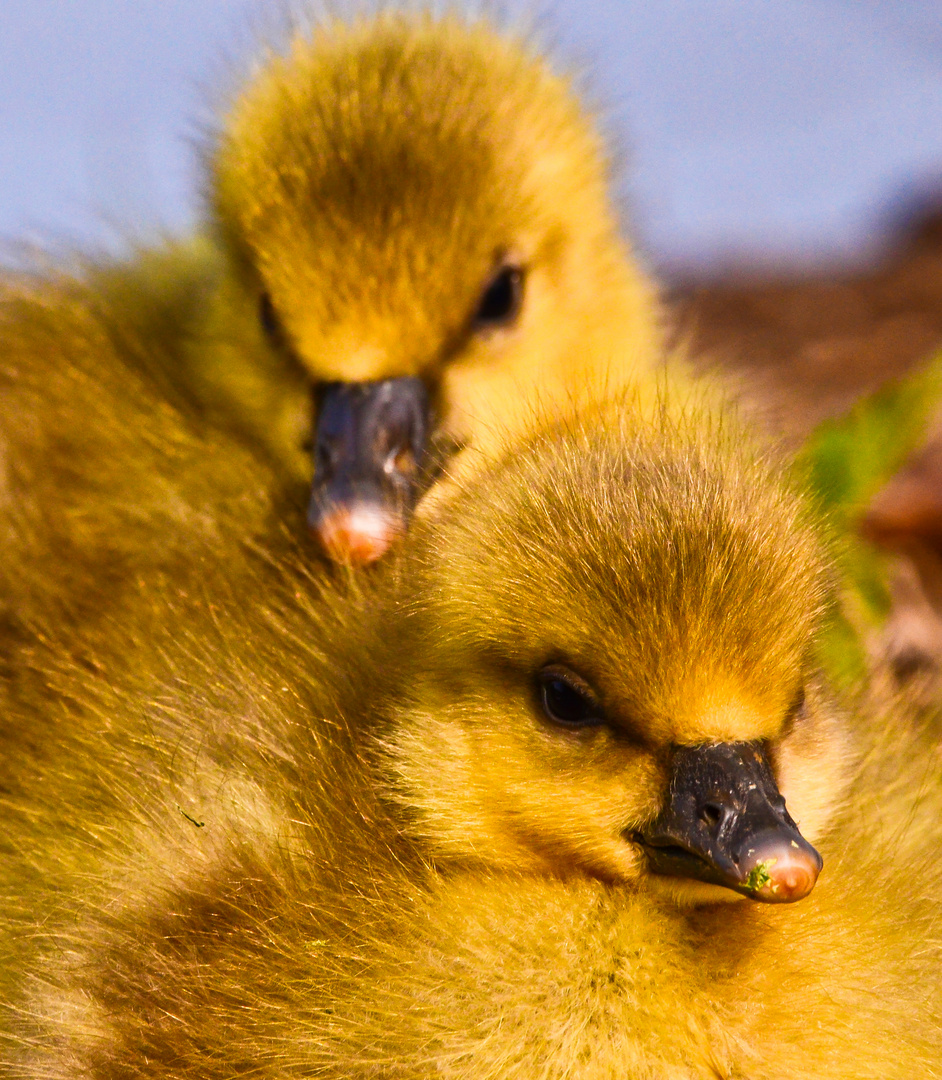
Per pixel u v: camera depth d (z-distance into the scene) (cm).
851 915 187
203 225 194
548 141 193
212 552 190
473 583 187
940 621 194
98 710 188
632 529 186
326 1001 186
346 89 191
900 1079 186
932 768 189
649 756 186
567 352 193
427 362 191
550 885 187
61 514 191
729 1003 186
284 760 187
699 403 192
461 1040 186
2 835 188
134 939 186
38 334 193
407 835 187
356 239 191
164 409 192
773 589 186
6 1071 187
